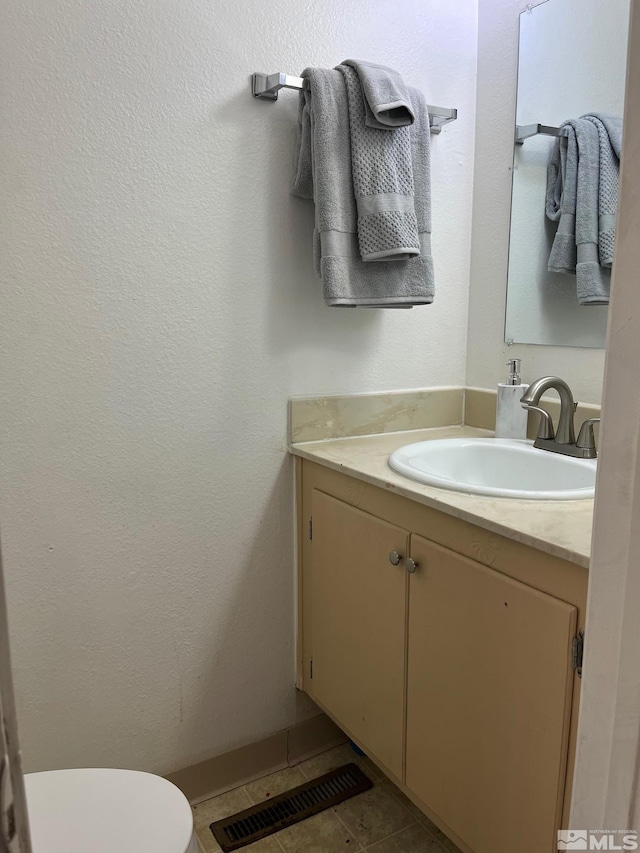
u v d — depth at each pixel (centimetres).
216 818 157
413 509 129
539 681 105
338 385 169
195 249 144
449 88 173
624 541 62
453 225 180
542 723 105
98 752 149
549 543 99
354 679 152
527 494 120
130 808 99
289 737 175
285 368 160
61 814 97
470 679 119
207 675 161
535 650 105
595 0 145
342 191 143
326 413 167
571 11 151
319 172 141
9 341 127
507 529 106
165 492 149
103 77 129
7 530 132
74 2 124
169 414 146
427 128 153
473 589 116
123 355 139
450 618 122
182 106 138
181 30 136
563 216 156
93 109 129
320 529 158
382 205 141
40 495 135
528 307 168
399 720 138
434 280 171
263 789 167
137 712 153
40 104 124
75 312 132
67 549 139
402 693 137
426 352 182
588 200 151
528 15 161
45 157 125
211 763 164
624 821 65
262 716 171
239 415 155
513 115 168
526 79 163
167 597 153
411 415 181
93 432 138
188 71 138
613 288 61
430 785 132
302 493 165
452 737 125
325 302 146
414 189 151
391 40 162
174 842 93
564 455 145
